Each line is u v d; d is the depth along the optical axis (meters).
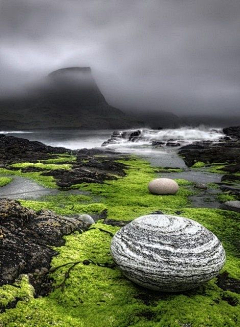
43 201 10.14
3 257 4.34
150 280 3.98
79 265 4.77
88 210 8.73
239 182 14.28
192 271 3.91
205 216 8.26
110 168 17.06
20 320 3.51
